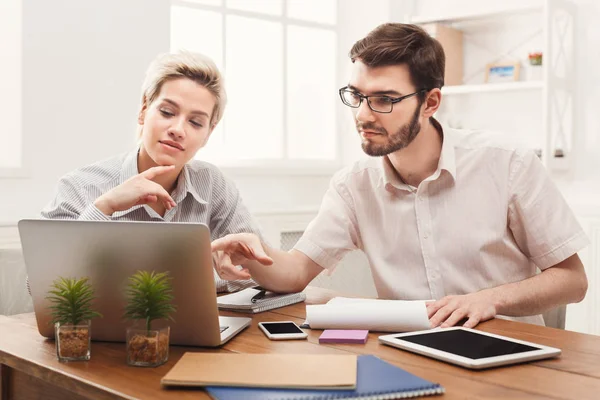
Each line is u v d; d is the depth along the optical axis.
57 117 2.70
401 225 1.83
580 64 3.16
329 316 1.35
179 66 1.68
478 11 3.26
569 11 3.12
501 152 1.77
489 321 1.43
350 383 0.93
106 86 2.83
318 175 3.82
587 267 3.02
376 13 3.79
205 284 1.16
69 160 2.74
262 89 3.62
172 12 3.22
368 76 1.58
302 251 1.84
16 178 2.60
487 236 1.76
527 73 3.30
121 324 1.25
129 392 0.97
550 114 3.00
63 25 2.70
